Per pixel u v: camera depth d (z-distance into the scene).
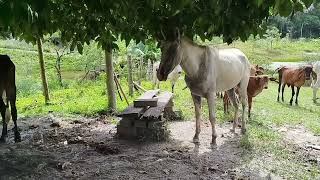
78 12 5.23
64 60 25.42
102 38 5.52
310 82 13.82
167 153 6.40
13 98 7.08
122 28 5.20
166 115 8.95
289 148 7.01
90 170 5.62
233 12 3.71
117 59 20.08
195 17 4.04
